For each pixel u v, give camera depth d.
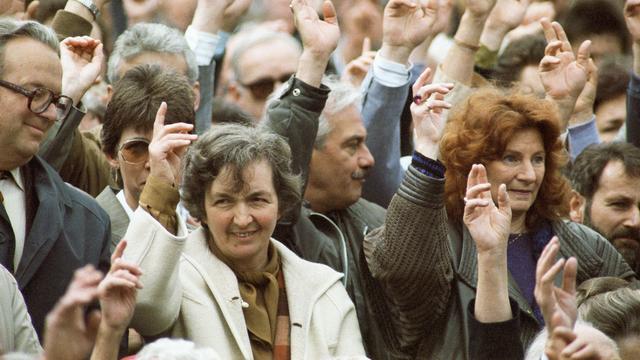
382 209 9.97
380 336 9.09
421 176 8.69
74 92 9.13
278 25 13.73
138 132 8.83
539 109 9.24
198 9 10.98
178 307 8.06
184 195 8.39
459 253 9.05
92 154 9.62
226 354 8.11
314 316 8.39
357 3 14.31
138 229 7.88
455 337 8.82
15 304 7.34
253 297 8.32
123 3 13.26
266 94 11.92
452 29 13.69
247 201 8.30
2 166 7.86
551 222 9.45
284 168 8.44
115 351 7.18
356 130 9.76
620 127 13.09
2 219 7.78
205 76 10.87
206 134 8.41
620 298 8.13
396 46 10.58
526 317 8.91
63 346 6.43
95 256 7.95
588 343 6.99
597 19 13.90
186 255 8.37
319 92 9.36
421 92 8.80
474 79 11.97
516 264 9.28
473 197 8.42
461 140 9.22
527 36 12.70
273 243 8.58
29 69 7.88
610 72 13.17
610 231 10.62
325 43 9.43
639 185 10.60
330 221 9.55
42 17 11.60
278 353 8.26
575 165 10.77
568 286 7.13
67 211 7.96
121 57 10.05
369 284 9.17
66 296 6.46
